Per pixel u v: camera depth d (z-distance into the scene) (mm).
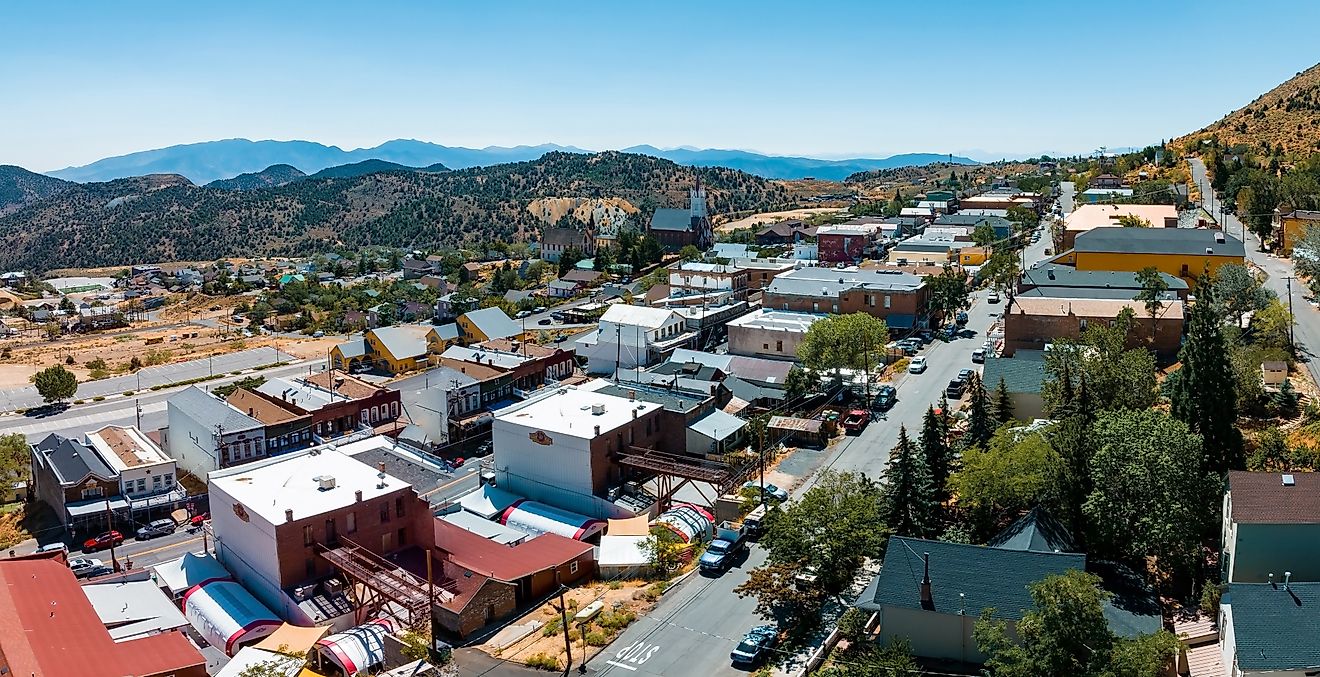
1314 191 160750
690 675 52469
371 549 68375
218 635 60375
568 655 53188
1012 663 44562
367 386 106188
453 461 95688
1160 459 55625
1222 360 63844
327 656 55156
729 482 78000
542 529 75312
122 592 63938
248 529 66938
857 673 46781
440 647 57688
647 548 67625
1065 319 103812
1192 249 126750
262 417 97062
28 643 51281
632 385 98750
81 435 114625
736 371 108438
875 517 61156
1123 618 50562
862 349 99438
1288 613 45188
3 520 85938
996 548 53719
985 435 73875
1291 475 53406
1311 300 114188
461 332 147500
